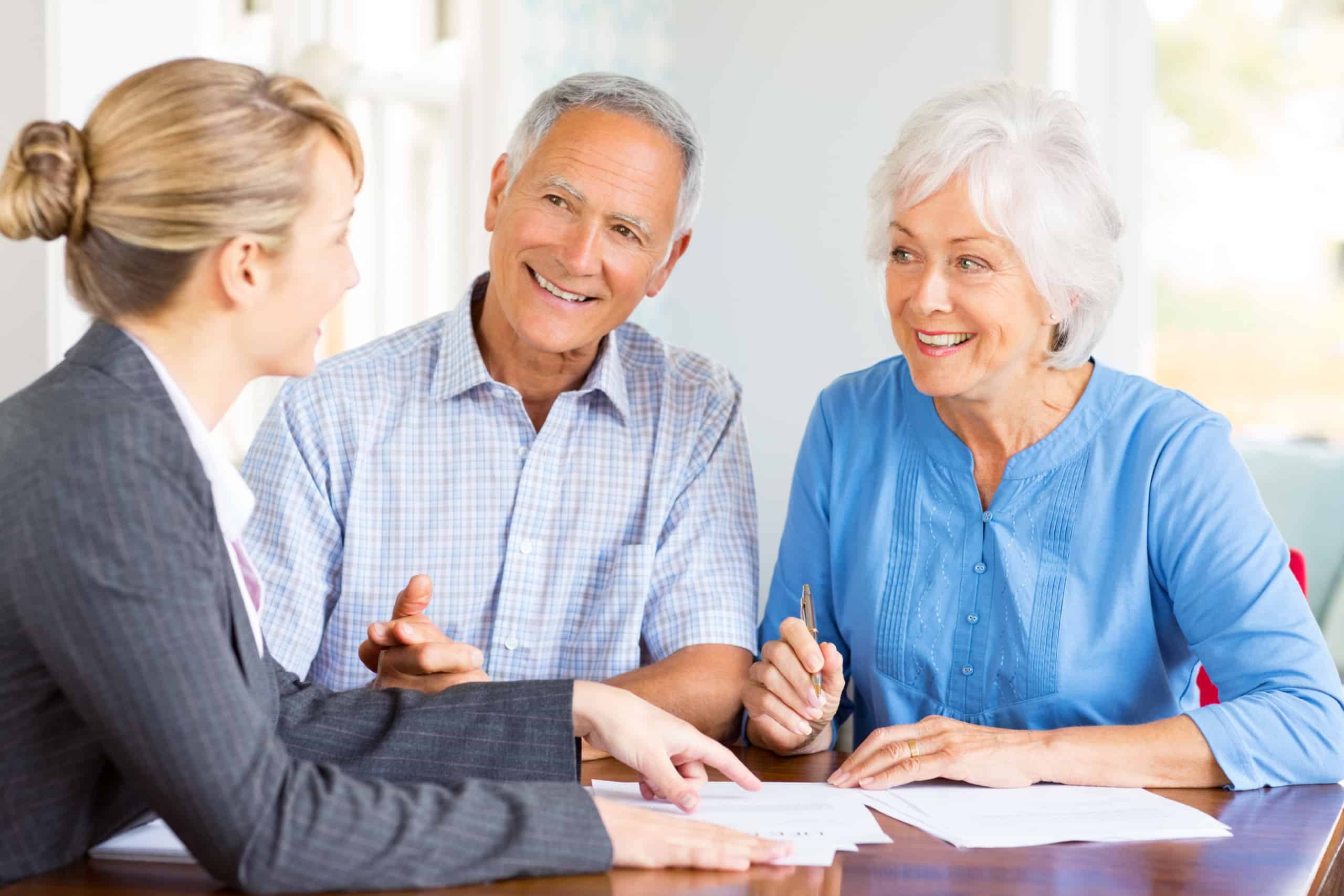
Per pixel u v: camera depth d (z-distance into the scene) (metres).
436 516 1.78
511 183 1.74
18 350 2.68
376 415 1.78
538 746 1.18
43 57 2.65
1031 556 1.65
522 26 3.57
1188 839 1.19
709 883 1.01
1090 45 3.41
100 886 0.97
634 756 1.21
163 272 1.00
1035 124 1.54
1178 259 3.52
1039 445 1.66
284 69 3.60
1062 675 1.62
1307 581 3.24
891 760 1.37
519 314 1.69
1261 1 3.46
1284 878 1.08
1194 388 3.55
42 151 0.98
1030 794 1.33
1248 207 3.50
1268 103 3.49
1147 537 1.61
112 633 0.89
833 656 1.52
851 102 3.57
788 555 1.87
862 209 3.55
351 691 1.25
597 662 1.79
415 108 3.68
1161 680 1.63
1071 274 1.54
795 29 3.67
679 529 1.83
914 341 1.60
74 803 1.00
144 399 0.98
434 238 3.70
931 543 1.72
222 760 0.91
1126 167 3.45
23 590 0.89
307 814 0.94
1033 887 1.04
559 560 1.80
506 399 1.79
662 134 1.69
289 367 1.11
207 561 0.96
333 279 1.08
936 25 3.42
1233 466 1.60
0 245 2.67
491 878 0.99
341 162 1.08
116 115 1.00
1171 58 3.46
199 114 1.00
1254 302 3.53
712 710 1.68
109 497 0.90
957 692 1.68
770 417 3.75
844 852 1.12
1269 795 1.37
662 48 3.89
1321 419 3.52
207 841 0.92
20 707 0.97
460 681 1.42
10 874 0.98
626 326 1.95
